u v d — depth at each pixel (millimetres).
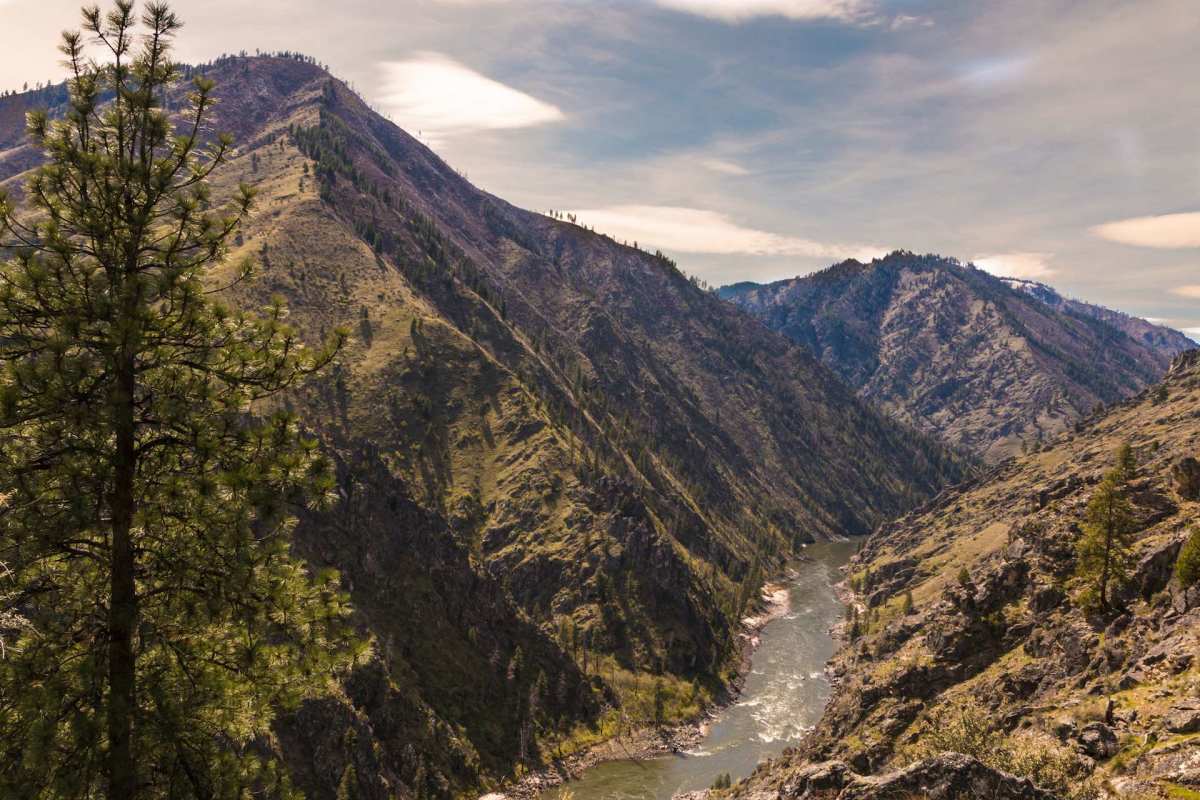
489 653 137125
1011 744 38031
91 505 16031
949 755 27422
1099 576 70000
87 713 15312
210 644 17609
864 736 79125
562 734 132875
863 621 191125
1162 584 64688
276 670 17500
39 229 16469
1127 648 58625
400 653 123938
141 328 15906
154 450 17531
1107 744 37594
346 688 106250
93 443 16359
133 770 15406
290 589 17594
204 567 16938
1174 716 37156
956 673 81188
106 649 16312
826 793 33562
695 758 133750
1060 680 64250
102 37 17359
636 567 188000
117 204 16984
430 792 106250
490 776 116375
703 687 163125
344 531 135125
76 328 15688
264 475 17188
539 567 188250
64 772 14523
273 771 17641
